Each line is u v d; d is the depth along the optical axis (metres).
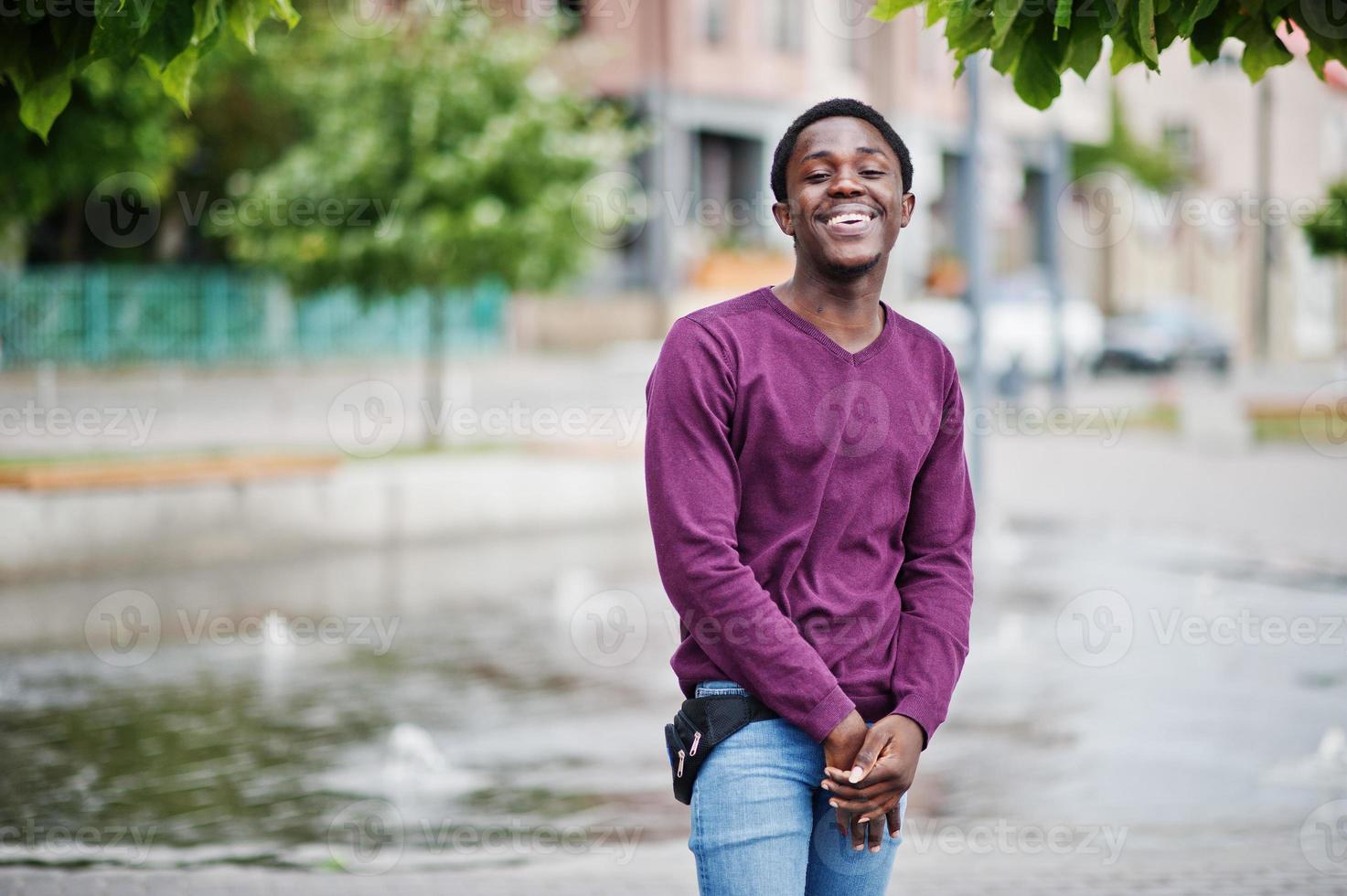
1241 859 5.09
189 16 3.44
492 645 8.85
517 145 15.41
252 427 17.28
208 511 11.45
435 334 16.34
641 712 7.37
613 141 16.55
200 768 6.36
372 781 6.20
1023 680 8.01
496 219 15.20
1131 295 42.66
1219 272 42.62
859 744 2.51
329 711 7.33
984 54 10.86
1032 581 10.93
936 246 36.25
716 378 2.57
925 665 2.63
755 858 2.56
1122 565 11.57
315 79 16.08
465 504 13.00
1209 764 6.43
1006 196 24.48
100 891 4.61
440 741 6.81
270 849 5.25
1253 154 40.31
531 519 13.49
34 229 24.44
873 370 2.65
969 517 2.80
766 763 2.57
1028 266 40.66
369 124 15.48
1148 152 40.72
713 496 2.54
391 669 8.25
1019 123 37.06
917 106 34.53
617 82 30.22
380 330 26.95
